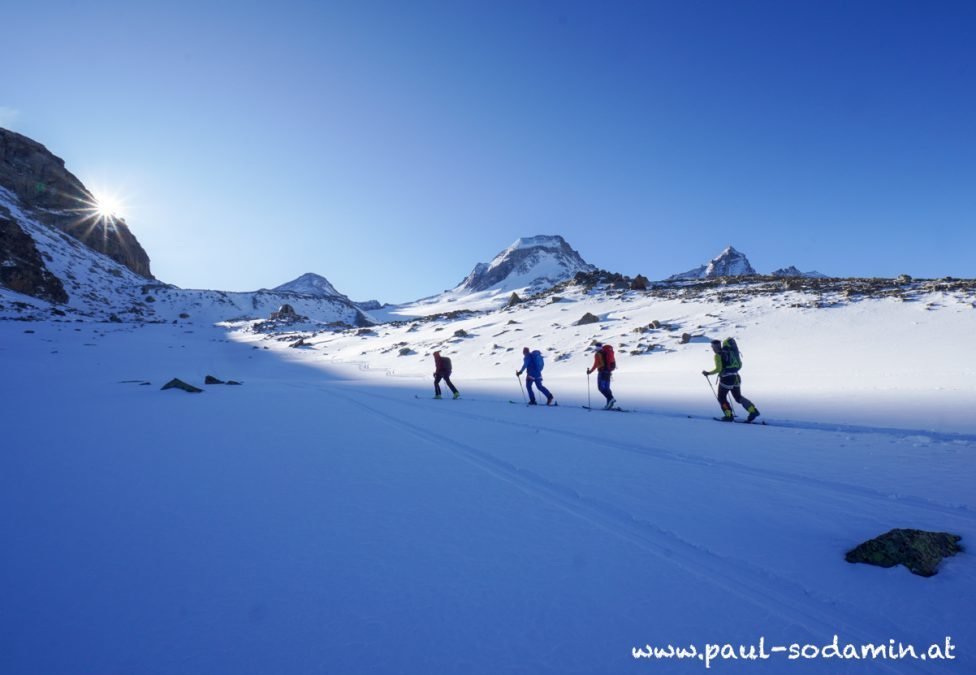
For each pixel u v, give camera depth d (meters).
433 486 5.69
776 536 3.99
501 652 2.53
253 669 2.39
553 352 43.28
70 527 4.40
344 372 49.59
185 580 3.35
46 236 133.25
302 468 6.62
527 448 7.83
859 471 5.88
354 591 3.18
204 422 10.91
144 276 177.50
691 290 63.12
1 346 48.66
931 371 20.89
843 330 32.97
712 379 24.50
